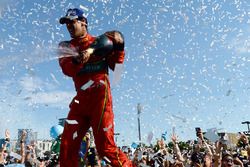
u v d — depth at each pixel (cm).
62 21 347
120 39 350
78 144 346
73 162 341
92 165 709
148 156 810
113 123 338
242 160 795
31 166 793
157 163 788
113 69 354
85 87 328
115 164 329
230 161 695
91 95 337
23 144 771
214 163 662
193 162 725
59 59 349
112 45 340
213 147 714
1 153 735
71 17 340
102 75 342
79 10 349
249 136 743
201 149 737
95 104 337
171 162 765
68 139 341
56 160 782
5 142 742
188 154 822
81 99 340
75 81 349
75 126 342
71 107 350
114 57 353
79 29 343
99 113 334
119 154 333
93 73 341
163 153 793
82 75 343
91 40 346
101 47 333
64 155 339
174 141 777
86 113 343
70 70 336
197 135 725
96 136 335
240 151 829
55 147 777
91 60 341
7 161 771
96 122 334
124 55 359
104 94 338
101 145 332
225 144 660
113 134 336
